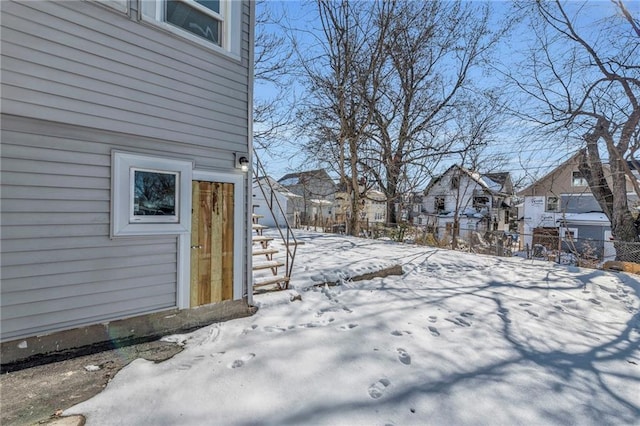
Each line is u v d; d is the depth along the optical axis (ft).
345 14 42.57
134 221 11.47
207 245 13.61
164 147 12.29
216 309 13.87
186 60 12.79
